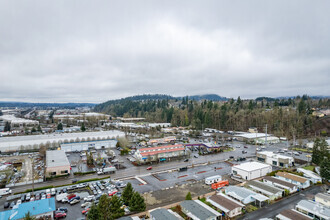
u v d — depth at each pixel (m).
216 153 80.56
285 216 32.69
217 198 39.03
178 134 124.44
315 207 34.62
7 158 74.38
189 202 37.25
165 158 71.31
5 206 38.44
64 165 56.56
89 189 47.50
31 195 43.66
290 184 45.91
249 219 33.97
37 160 71.69
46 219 34.06
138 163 65.81
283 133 113.12
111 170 58.28
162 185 48.94
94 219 30.88
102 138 101.06
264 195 42.31
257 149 85.56
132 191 39.22
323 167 50.88
